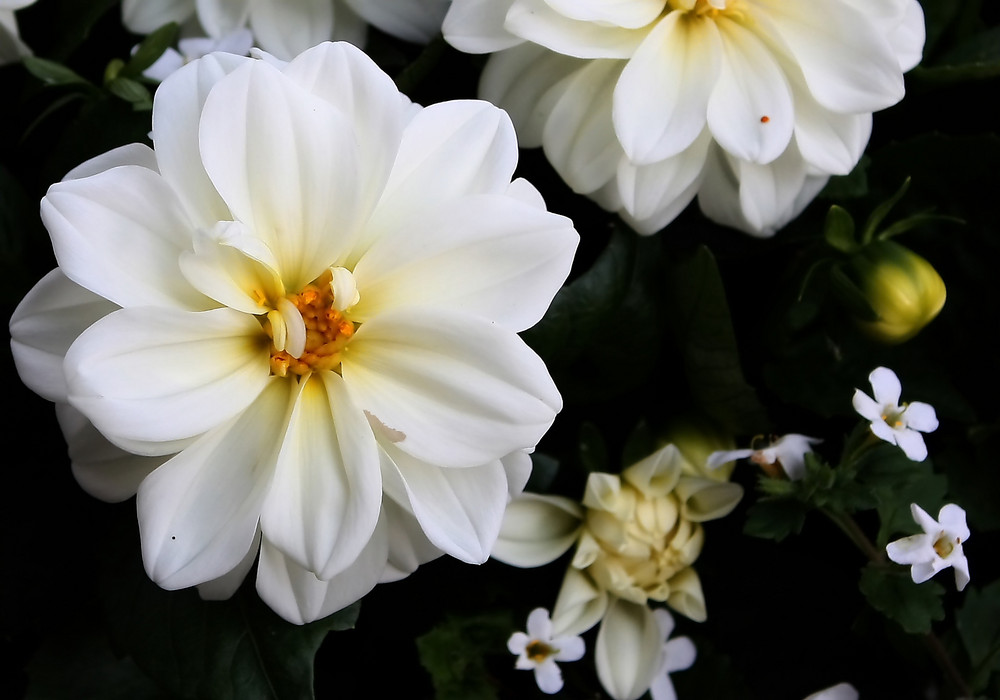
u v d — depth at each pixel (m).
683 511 0.41
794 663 0.43
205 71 0.35
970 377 0.45
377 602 0.42
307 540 0.35
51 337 0.35
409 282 0.36
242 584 0.38
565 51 0.38
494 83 0.40
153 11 0.41
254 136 0.35
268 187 0.35
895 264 0.41
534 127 0.40
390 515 0.37
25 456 0.40
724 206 0.41
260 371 0.36
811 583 0.43
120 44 0.42
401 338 0.36
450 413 0.35
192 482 0.35
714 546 0.43
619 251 0.41
